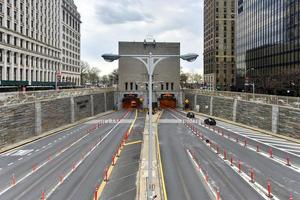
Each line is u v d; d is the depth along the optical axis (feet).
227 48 490.49
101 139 138.51
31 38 295.07
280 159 99.60
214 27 490.90
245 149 115.34
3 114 116.88
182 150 114.32
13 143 123.95
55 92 181.68
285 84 222.48
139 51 325.01
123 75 326.24
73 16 510.99
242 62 346.33
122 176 82.58
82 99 221.87
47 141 132.87
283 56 247.91
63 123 182.60
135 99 334.24
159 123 196.44
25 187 73.97
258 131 159.33
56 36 391.04
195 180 78.13
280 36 253.24
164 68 329.11
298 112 131.64
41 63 328.70
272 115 152.66
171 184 75.00
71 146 122.21
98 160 99.81
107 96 306.96
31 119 140.36
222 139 137.08
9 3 247.91
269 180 78.02
